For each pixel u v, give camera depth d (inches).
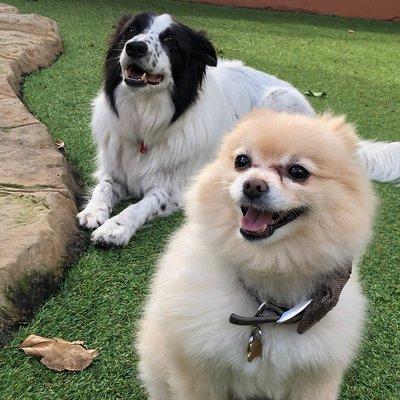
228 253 15.6
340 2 98.6
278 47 72.2
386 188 36.9
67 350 19.6
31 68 48.5
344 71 64.8
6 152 31.1
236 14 88.2
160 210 31.2
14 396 18.0
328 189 14.9
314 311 14.7
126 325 21.5
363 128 46.9
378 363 20.7
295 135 15.4
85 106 42.2
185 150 32.8
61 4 76.1
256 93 41.3
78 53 55.7
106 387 18.7
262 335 15.4
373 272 26.7
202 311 15.6
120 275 24.5
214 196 15.9
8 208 25.4
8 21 55.8
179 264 16.6
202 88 34.1
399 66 70.8
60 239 25.4
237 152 15.9
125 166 33.2
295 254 15.2
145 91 31.1
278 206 14.7
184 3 89.7
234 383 17.0
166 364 17.4
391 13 100.6
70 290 23.0
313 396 17.0
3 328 20.2
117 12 75.7
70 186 30.8
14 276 21.5
